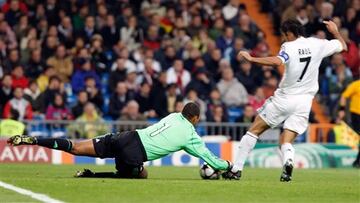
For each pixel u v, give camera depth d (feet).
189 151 136.36
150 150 134.21
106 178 134.10
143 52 254.68
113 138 134.10
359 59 271.28
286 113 139.13
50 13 257.34
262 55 265.95
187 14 267.80
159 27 263.29
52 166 186.50
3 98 233.55
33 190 113.80
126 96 239.09
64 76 246.88
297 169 207.51
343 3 278.05
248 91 252.83
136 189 115.85
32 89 232.32
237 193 114.32
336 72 263.49
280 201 107.14
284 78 138.41
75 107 232.32
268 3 288.10
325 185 128.16
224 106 241.14
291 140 139.23
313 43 137.59
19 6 257.14
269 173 176.45
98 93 239.91
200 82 248.11
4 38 250.16
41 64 247.29
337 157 226.17
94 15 260.42
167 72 249.55
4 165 187.52
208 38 263.29
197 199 107.14
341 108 226.99
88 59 247.50
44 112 231.71
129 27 260.42
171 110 240.53
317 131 230.89
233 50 261.03
